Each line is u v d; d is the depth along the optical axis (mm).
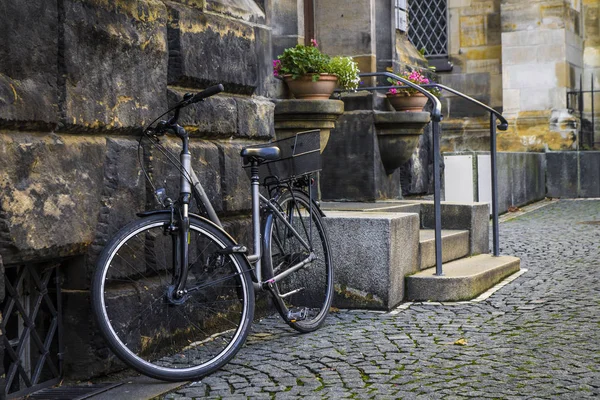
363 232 6395
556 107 18078
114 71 4785
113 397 4270
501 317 6031
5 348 4215
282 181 5633
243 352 5133
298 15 9227
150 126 4859
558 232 11312
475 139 18797
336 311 6398
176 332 5195
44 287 4500
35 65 4215
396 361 4844
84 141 4566
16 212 4074
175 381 4469
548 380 4398
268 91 7242
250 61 6359
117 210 4762
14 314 4363
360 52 9938
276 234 5652
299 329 5570
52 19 4328
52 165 4312
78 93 4488
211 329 5602
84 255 4578
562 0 17922
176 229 4691
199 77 5633
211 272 4949
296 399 4164
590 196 17469
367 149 9680
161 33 5219
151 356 4926
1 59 4004
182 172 4820
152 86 5141
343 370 4668
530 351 5012
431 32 19234
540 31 18125
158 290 4973
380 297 6367
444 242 7723
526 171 16031
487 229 8805
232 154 6012
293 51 8234
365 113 9680
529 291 7035
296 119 8094
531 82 18234
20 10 4117
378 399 4137
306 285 6398
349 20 9961
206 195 5383
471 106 18922
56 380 4555
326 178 9836
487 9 18859
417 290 6746
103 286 4320
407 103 9820
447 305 6531
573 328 5586
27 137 4176
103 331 4266
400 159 9859
